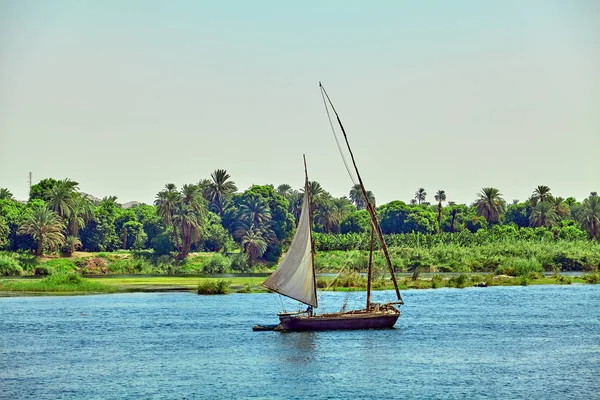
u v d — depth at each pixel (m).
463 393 86.00
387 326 130.88
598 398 83.69
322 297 187.12
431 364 101.44
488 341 119.31
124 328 134.62
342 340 119.62
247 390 87.56
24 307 168.25
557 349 112.62
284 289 128.00
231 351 111.12
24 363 103.44
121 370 98.62
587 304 171.38
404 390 87.31
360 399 83.62
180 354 109.12
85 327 135.88
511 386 89.19
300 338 121.75
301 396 84.81
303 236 127.44
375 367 99.69
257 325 134.50
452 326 134.88
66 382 92.00
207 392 86.75
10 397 85.00
